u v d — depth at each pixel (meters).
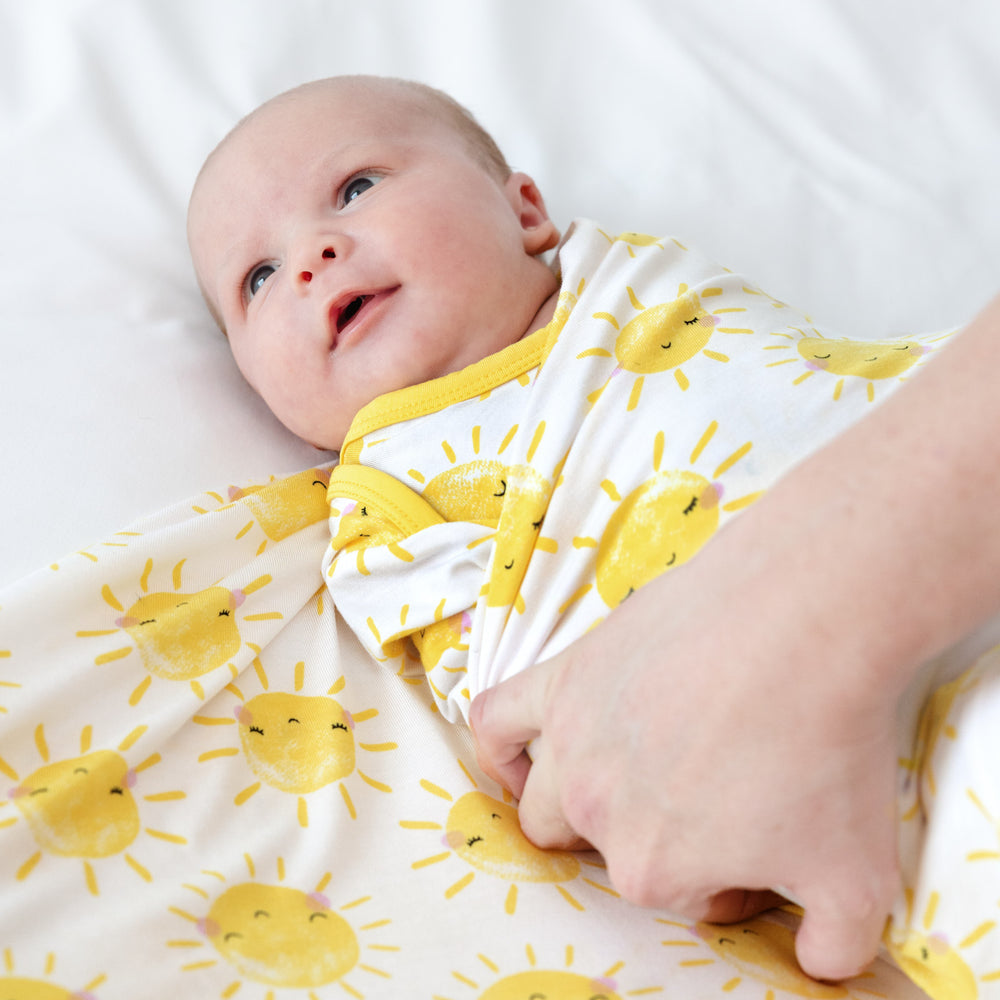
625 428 0.94
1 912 0.70
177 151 1.50
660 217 1.48
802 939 0.71
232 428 1.20
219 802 0.84
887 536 0.58
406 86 1.35
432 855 0.83
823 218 1.46
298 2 1.60
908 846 0.68
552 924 0.78
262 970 0.72
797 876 0.66
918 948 0.68
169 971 0.70
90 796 0.80
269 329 1.16
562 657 0.77
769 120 1.56
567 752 0.70
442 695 0.97
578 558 0.90
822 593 0.59
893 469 0.59
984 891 0.65
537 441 0.96
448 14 1.63
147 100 1.53
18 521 1.02
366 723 0.96
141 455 1.12
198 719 0.90
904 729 0.69
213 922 0.74
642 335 1.00
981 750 0.65
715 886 0.69
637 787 0.66
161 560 0.99
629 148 1.54
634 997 0.72
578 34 1.62
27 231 1.36
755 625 0.61
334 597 1.05
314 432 1.18
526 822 0.83
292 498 1.12
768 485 0.86
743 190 1.49
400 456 1.06
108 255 1.36
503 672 0.91
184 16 1.58
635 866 0.69
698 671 0.63
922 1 1.63
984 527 0.57
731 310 1.04
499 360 1.06
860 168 1.50
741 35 1.64
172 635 0.94
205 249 1.28
